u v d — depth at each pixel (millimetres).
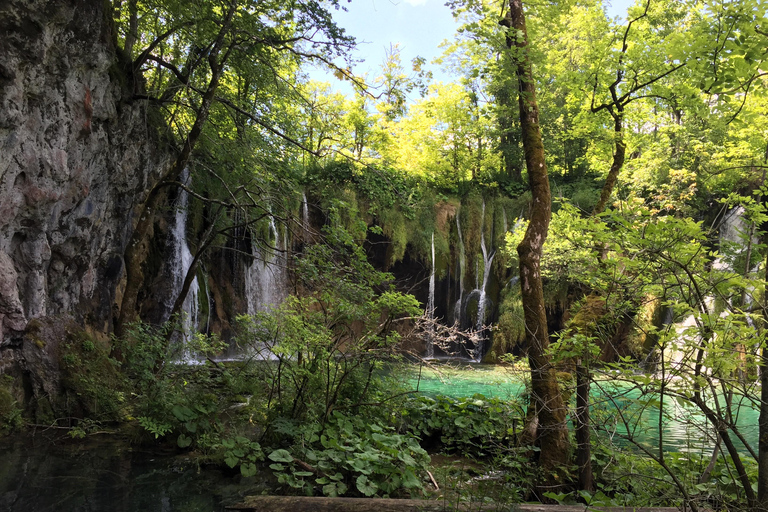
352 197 20781
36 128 7781
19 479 5438
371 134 22312
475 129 25422
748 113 5418
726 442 3852
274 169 12008
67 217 9102
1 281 7461
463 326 23922
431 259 23266
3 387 7246
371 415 7066
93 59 8727
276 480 5641
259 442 6551
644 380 3678
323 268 7457
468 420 7305
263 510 4426
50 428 7305
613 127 9078
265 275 18953
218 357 17562
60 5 7574
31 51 7277
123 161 10852
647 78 7773
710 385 3674
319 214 20734
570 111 23219
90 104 8945
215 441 6504
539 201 6270
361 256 7496
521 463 5508
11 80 7094
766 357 3395
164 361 7773
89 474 5684
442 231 23969
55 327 8195
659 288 4270
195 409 6895
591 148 9625
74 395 7676
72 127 8602
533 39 7617
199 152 12445
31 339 7742
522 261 6090
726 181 18094
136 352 7492
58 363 7832
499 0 7957
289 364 7086
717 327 3594
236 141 11250
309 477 5449
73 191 9008
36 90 7594
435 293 24219
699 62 4742
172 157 13484
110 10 9648
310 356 7344
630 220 3947
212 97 9516
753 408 3633
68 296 9695
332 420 6551
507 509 4344
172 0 9766
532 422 6082
